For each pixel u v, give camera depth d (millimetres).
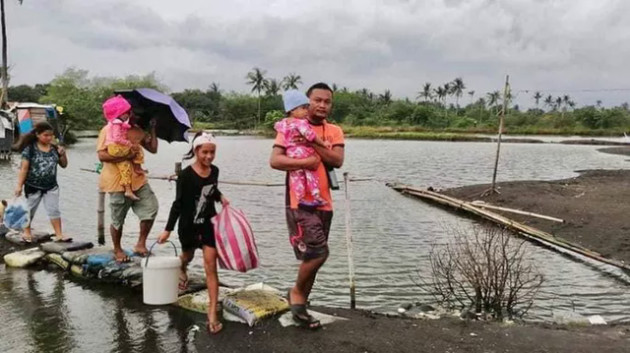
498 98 110562
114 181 6820
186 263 6406
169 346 5219
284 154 5055
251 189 20266
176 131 7238
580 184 21844
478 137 72812
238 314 5617
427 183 24000
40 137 8102
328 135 5168
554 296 8094
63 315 5961
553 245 11297
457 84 126250
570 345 5160
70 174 23844
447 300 7559
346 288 8281
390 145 58594
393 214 15508
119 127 6676
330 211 5223
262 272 9031
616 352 5004
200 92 122000
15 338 5371
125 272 6883
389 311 7145
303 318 5340
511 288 7094
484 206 15367
